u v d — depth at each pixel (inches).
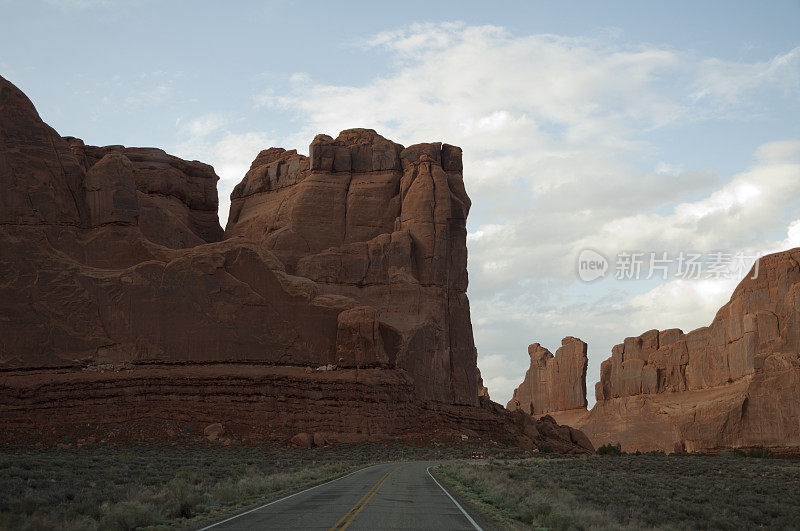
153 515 848.3
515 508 982.4
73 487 1219.2
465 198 4485.7
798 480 2255.2
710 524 1027.3
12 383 3006.9
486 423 3996.1
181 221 4286.4
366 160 4475.9
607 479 1825.8
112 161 3511.3
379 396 3289.9
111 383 3088.1
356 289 4020.7
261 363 3346.5
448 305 4224.9
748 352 7573.8
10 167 3334.2
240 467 1943.9
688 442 7465.6
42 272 3250.5
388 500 1056.8
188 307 3324.3
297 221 4264.3
